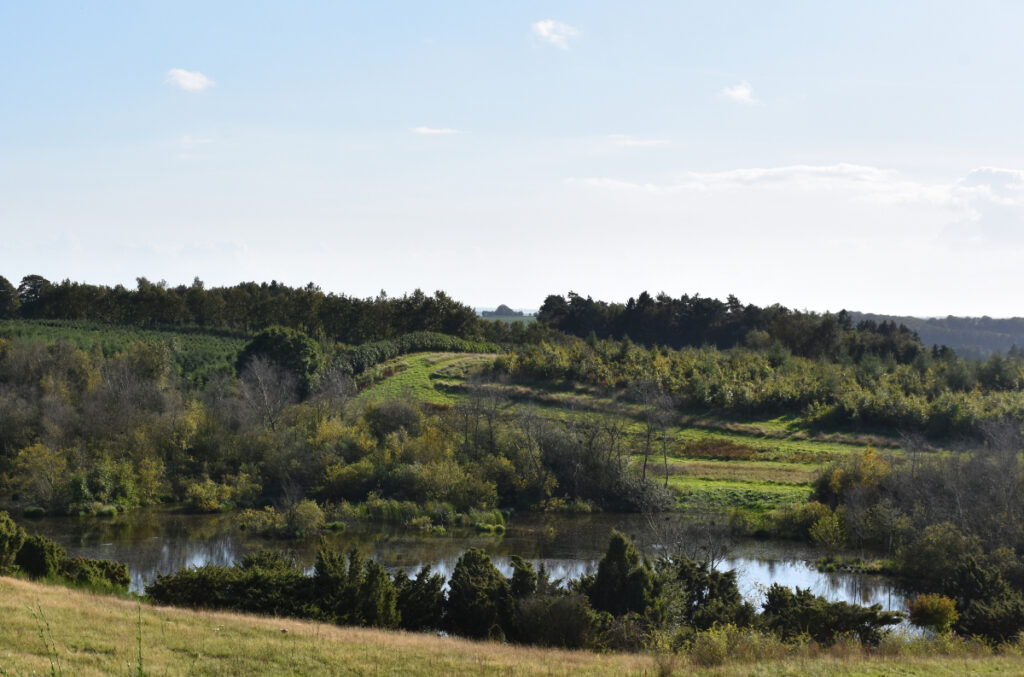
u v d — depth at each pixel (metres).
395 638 28.44
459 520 69.12
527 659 25.86
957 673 23.67
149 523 66.19
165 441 77.06
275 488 75.19
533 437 79.75
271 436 78.69
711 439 90.50
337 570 34.75
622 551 37.78
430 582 36.78
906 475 67.12
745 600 41.38
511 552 59.09
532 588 36.06
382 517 69.81
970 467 66.25
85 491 69.56
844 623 32.41
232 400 85.25
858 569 54.22
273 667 22.88
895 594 49.16
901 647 28.89
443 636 32.84
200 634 25.97
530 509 74.06
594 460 76.81
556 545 61.53
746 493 72.56
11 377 87.81
